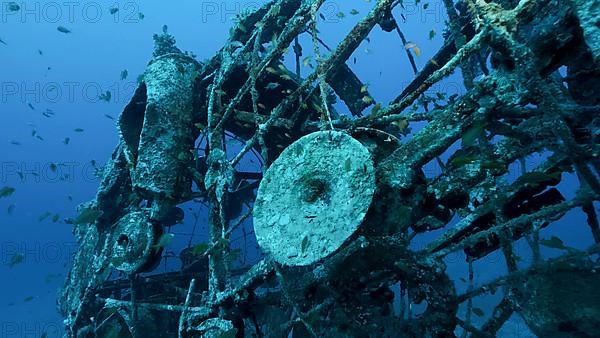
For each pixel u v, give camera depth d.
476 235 2.88
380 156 3.40
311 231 3.03
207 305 4.52
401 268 2.96
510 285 3.10
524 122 3.17
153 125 5.79
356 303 3.31
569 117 2.29
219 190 4.98
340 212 2.90
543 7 2.76
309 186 3.23
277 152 7.56
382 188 2.86
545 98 2.15
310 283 3.61
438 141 2.64
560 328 2.64
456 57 2.56
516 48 2.18
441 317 2.86
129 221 6.27
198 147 6.91
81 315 7.17
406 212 2.82
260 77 6.10
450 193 3.09
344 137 3.10
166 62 6.34
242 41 6.27
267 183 3.53
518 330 8.80
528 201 3.54
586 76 3.34
